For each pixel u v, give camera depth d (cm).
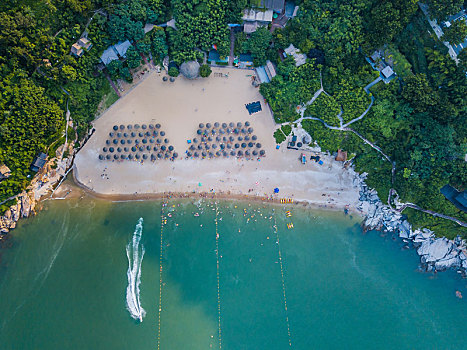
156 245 5616
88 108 5644
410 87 5362
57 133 5456
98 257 5547
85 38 5434
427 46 5422
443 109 5328
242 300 5547
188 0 5512
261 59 5750
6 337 5278
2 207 5306
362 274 5759
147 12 5528
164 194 5756
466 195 5353
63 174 5669
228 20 5638
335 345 5478
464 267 5788
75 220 5641
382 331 5566
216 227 5725
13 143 5162
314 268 5728
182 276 5547
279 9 5616
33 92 5147
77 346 5262
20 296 5397
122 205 5706
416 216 5731
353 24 5603
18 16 4894
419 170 5559
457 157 5397
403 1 5222
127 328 5347
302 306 5594
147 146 5741
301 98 5762
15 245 5509
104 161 5712
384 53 5603
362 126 5738
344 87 5709
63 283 5450
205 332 5409
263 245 5728
